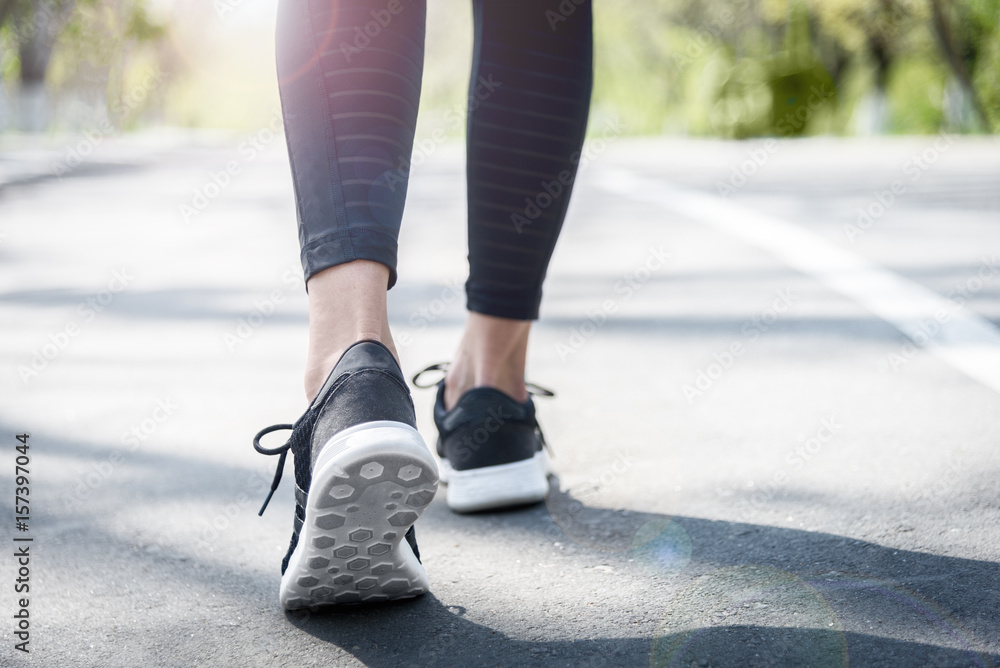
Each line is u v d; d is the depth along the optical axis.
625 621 0.97
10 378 2.27
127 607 1.05
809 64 17.02
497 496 1.33
